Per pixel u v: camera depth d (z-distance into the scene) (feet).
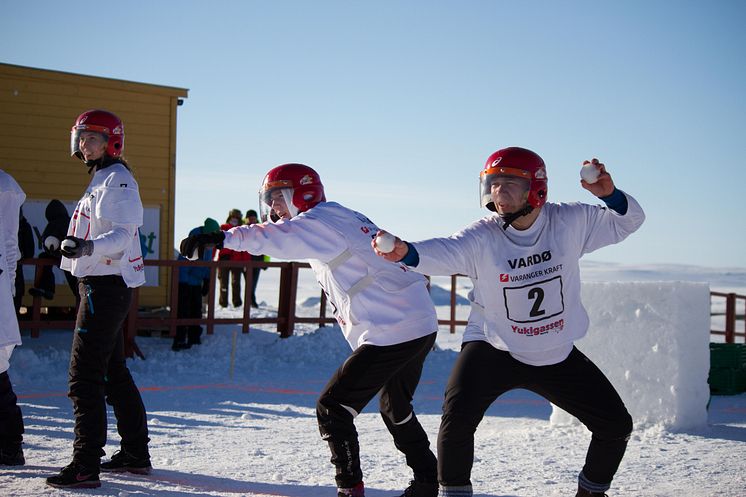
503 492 16.40
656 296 23.61
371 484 17.04
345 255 14.65
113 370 16.71
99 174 16.24
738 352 32.60
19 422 17.25
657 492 16.35
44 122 49.14
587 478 13.44
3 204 16.71
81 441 15.44
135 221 15.80
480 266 13.00
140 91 51.06
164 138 51.67
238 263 43.75
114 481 16.17
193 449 21.03
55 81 49.26
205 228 29.99
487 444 22.11
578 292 13.26
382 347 14.46
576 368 13.09
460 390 12.76
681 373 23.32
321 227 14.49
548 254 12.94
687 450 20.84
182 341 42.75
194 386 34.09
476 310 13.50
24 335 43.21
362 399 14.55
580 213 13.25
